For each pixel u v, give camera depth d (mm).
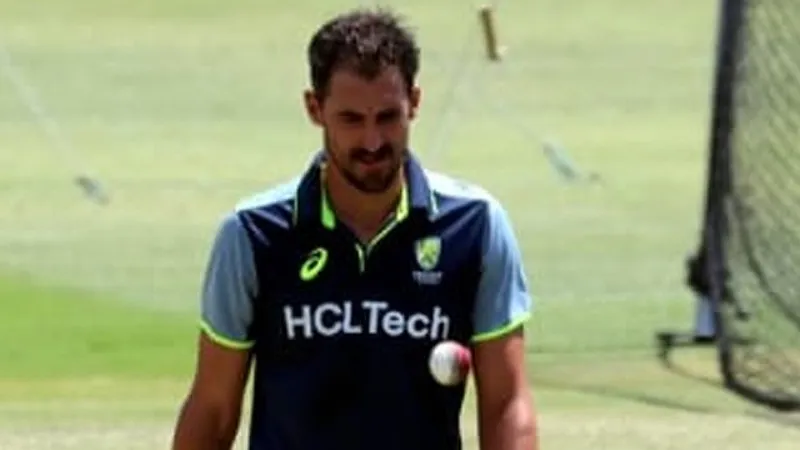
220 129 90500
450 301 18672
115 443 40719
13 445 40500
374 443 18750
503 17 115000
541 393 45625
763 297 51719
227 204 75250
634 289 59625
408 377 18672
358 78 17891
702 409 43906
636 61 105062
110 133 89250
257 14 116312
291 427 18875
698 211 72562
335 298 18609
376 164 18156
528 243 67188
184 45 109312
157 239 67750
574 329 53969
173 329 54281
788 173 59750
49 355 50938
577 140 87500
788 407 43875
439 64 102250
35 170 81000
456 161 82875
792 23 61312
